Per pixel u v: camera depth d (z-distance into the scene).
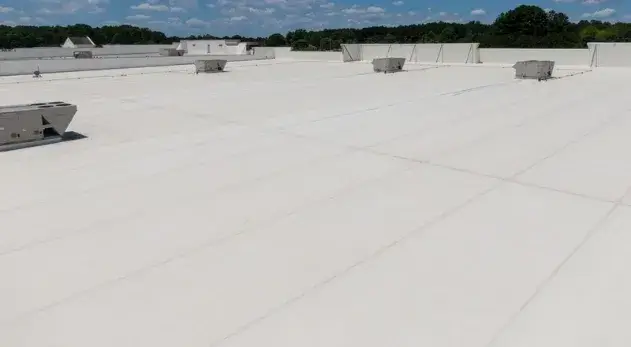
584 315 2.91
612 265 3.46
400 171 5.82
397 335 2.79
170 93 14.28
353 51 28.27
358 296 3.19
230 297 3.22
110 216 4.64
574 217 4.30
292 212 4.64
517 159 6.18
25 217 4.64
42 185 5.61
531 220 4.27
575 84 13.85
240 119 9.63
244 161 6.47
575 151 6.46
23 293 3.31
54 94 14.41
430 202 4.78
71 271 3.60
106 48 36.88
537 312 2.96
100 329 2.90
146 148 7.35
